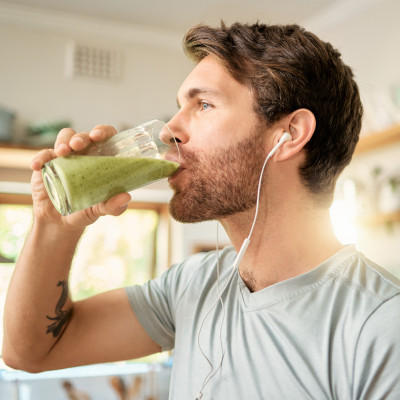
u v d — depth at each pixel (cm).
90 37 308
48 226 101
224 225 95
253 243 90
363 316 75
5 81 283
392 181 239
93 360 109
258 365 82
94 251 324
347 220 260
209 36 93
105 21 304
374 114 246
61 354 107
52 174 79
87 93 303
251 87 89
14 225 304
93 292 320
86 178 77
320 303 82
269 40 91
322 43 96
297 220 89
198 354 92
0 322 292
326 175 93
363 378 71
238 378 83
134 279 332
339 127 96
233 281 97
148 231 339
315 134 92
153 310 110
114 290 115
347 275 83
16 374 273
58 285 103
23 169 293
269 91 89
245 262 92
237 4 284
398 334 70
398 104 237
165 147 87
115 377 283
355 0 278
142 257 336
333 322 78
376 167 258
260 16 300
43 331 102
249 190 88
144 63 323
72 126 296
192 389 90
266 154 89
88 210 95
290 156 88
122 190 83
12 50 287
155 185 309
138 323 110
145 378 288
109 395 280
